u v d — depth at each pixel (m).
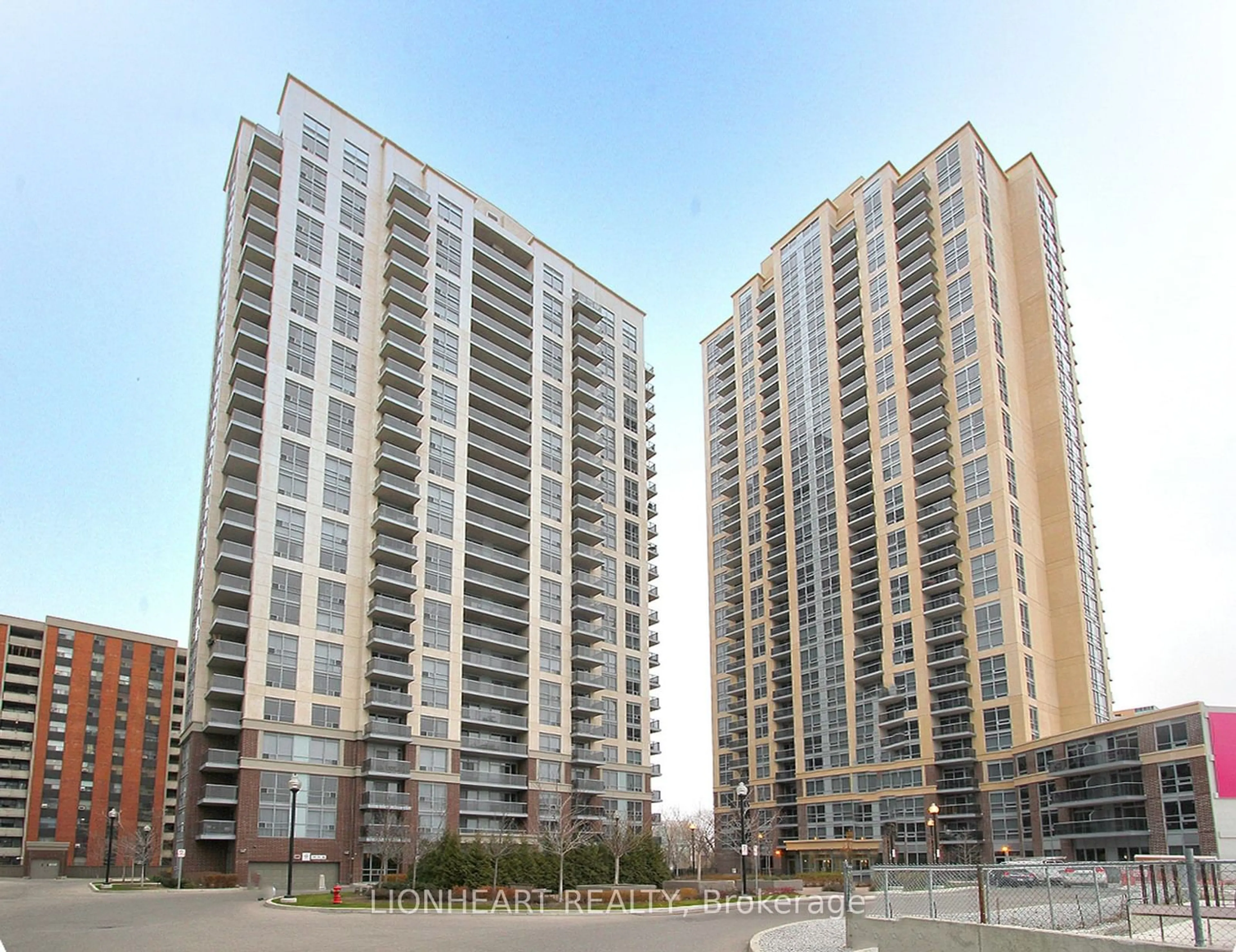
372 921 31.22
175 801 139.38
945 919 20.53
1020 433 101.06
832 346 117.31
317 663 73.56
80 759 131.38
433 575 82.06
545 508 94.69
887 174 115.31
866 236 116.56
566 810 82.50
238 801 67.19
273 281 79.69
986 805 89.19
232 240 85.50
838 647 107.44
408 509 83.31
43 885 70.88
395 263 86.94
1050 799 80.88
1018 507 96.75
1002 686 90.25
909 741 96.69
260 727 69.25
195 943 23.72
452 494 85.75
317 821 70.25
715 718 125.25
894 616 101.75
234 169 88.19
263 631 71.19
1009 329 105.00
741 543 126.62
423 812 75.44
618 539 102.38
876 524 106.38
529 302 100.75
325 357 81.19
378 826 71.56
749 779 117.25
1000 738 89.38
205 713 70.25
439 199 94.69
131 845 118.44
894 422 106.75
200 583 77.12
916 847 93.62
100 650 137.12
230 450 74.00
